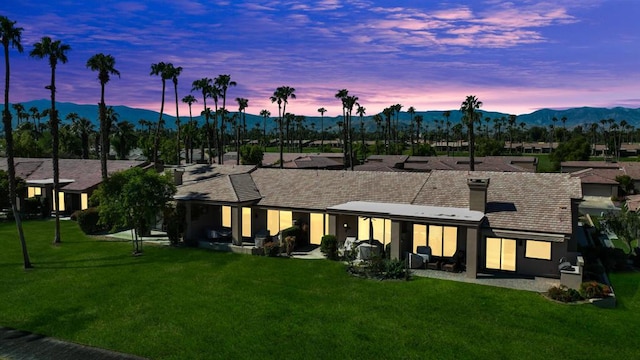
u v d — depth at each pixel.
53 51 35.88
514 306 21.12
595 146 173.75
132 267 28.08
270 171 40.12
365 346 17.25
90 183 49.19
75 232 39.53
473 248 25.34
